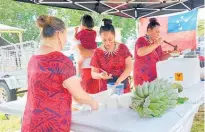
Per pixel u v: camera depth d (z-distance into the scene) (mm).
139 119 1329
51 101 1279
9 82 2826
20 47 2662
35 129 1296
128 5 3906
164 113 1405
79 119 1371
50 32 1324
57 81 1278
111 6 3602
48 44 1333
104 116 1406
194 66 2143
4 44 2811
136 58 2846
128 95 1738
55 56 1291
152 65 2779
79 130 1339
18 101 1823
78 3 3158
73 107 1574
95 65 2490
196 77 2213
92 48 2787
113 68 2473
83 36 2750
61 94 1297
